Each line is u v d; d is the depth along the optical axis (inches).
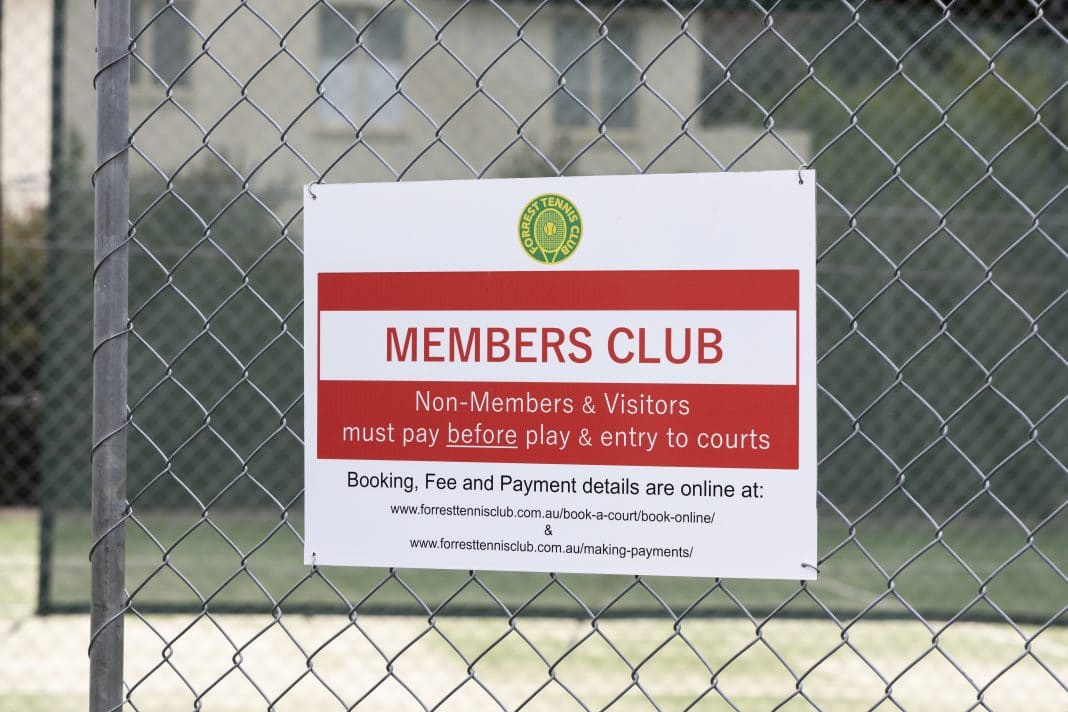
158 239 497.7
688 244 117.4
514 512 120.9
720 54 542.6
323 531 125.0
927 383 525.0
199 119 504.1
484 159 548.7
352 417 124.5
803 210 115.6
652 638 418.0
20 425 598.5
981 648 404.2
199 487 502.6
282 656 382.3
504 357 121.3
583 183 119.3
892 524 532.4
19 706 326.3
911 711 326.0
